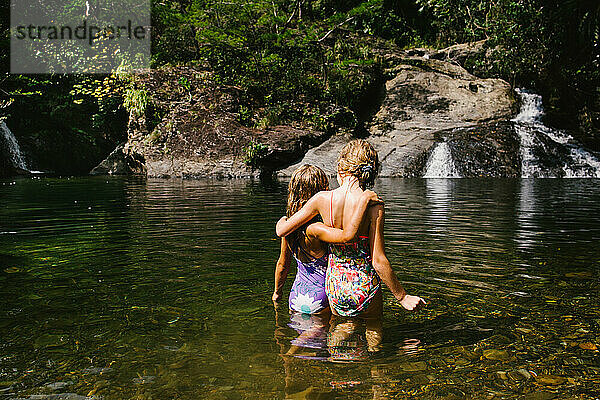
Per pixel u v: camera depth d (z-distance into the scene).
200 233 5.18
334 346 2.34
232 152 14.35
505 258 4.02
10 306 2.92
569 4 14.52
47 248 4.49
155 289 3.24
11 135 16.67
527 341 2.38
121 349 2.31
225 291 3.20
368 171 2.84
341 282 2.78
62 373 2.08
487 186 10.93
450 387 1.94
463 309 2.84
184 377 2.03
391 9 22.83
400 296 2.79
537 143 14.74
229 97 16.30
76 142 18.61
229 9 17.72
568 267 3.73
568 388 1.93
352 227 2.74
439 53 20.83
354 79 17.58
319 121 16.08
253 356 2.23
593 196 8.82
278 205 7.59
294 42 18.39
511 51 18.33
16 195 9.27
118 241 4.79
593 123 17.61
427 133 15.89
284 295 3.14
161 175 14.91
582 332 2.48
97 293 3.16
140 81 16.36
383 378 2.01
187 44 18.73
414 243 4.62
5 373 2.08
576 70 18.45
